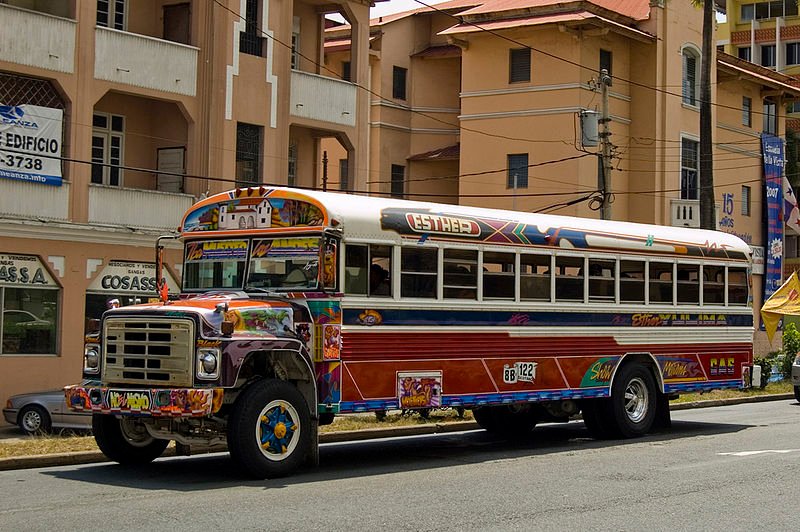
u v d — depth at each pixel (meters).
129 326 12.36
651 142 42.03
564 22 39.06
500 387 14.98
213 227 13.93
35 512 10.15
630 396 17.45
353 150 31.05
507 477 12.73
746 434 17.97
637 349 17.27
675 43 42.59
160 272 14.38
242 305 12.34
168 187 27.23
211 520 9.73
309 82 29.59
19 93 23.83
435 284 14.13
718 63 46.06
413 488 11.79
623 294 17.06
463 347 14.45
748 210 49.28
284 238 13.26
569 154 39.75
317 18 32.03
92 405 12.35
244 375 12.45
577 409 17.31
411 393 13.71
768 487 12.05
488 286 14.90
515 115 41.00
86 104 24.50
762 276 49.38
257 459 12.12
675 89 42.62
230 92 27.25
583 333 16.31
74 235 24.06
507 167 41.19
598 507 10.70
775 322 34.72
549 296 15.81
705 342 18.59
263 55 28.28
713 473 13.10
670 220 42.25
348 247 13.06
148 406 11.84
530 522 9.87
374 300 13.30
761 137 49.22
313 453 12.97
